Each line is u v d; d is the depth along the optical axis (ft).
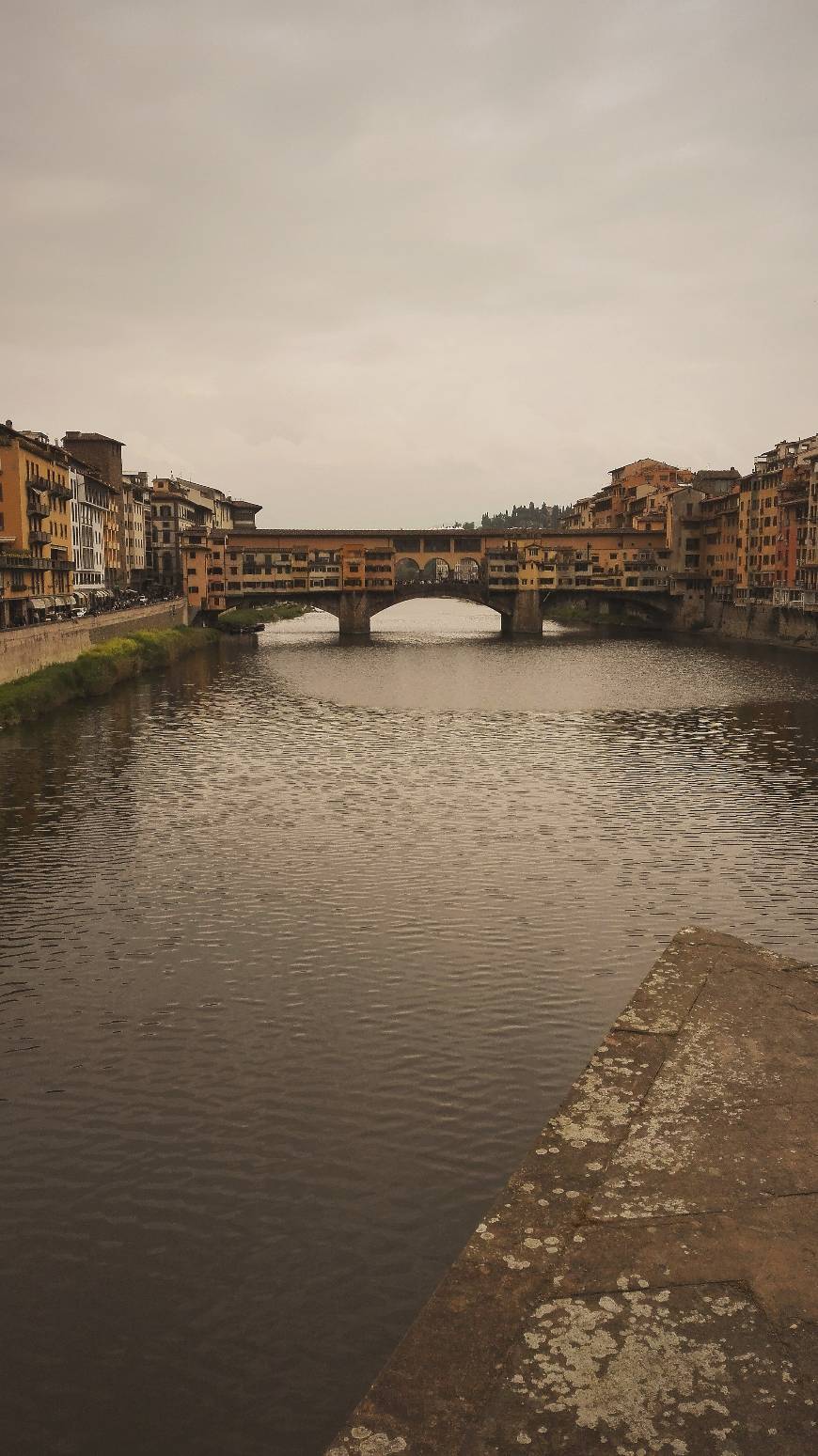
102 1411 46.01
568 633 537.65
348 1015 83.35
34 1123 67.97
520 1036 79.92
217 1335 50.11
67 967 92.99
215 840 133.90
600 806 152.76
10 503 307.78
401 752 199.41
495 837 135.85
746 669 346.13
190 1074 74.18
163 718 238.07
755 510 472.44
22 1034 80.33
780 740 211.20
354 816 147.13
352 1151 64.69
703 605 544.62
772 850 129.29
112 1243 56.49
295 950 96.84
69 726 225.15
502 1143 65.62
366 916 106.01
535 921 104.32
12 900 111.04
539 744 208.03
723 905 109.09
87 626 310.24
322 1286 53.21
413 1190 60.95
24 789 163.84
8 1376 47.91
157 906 108.88
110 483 474.90
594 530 561.84
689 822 143.02
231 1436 44.75
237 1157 64.23
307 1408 46.11
